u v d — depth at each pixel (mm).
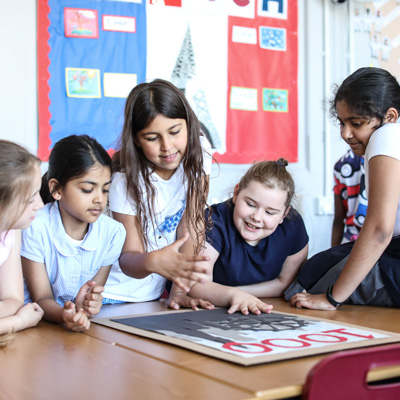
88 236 1349
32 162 1007
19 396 674
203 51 2637
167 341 937
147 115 1351
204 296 1389
